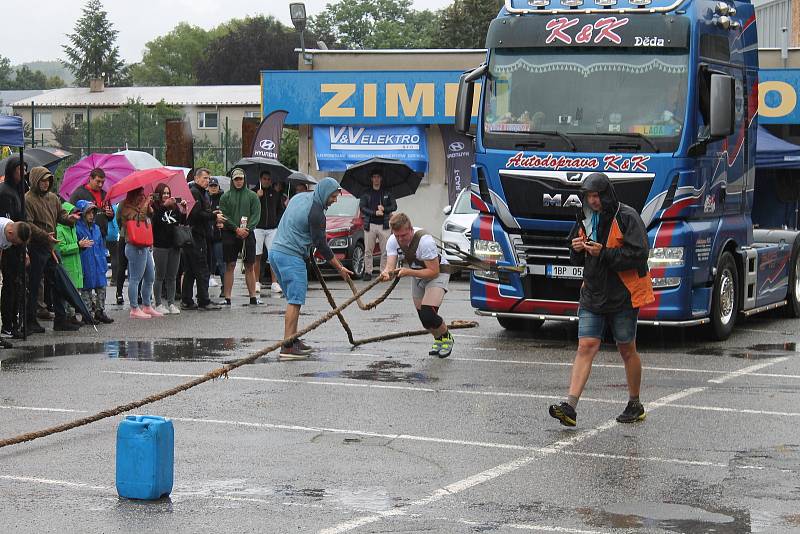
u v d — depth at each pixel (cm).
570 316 1429
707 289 1442
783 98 2889
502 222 1445
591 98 1411
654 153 1381
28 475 801
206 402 1063
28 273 1535
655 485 774
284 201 2216
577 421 981
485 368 1261
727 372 1238
